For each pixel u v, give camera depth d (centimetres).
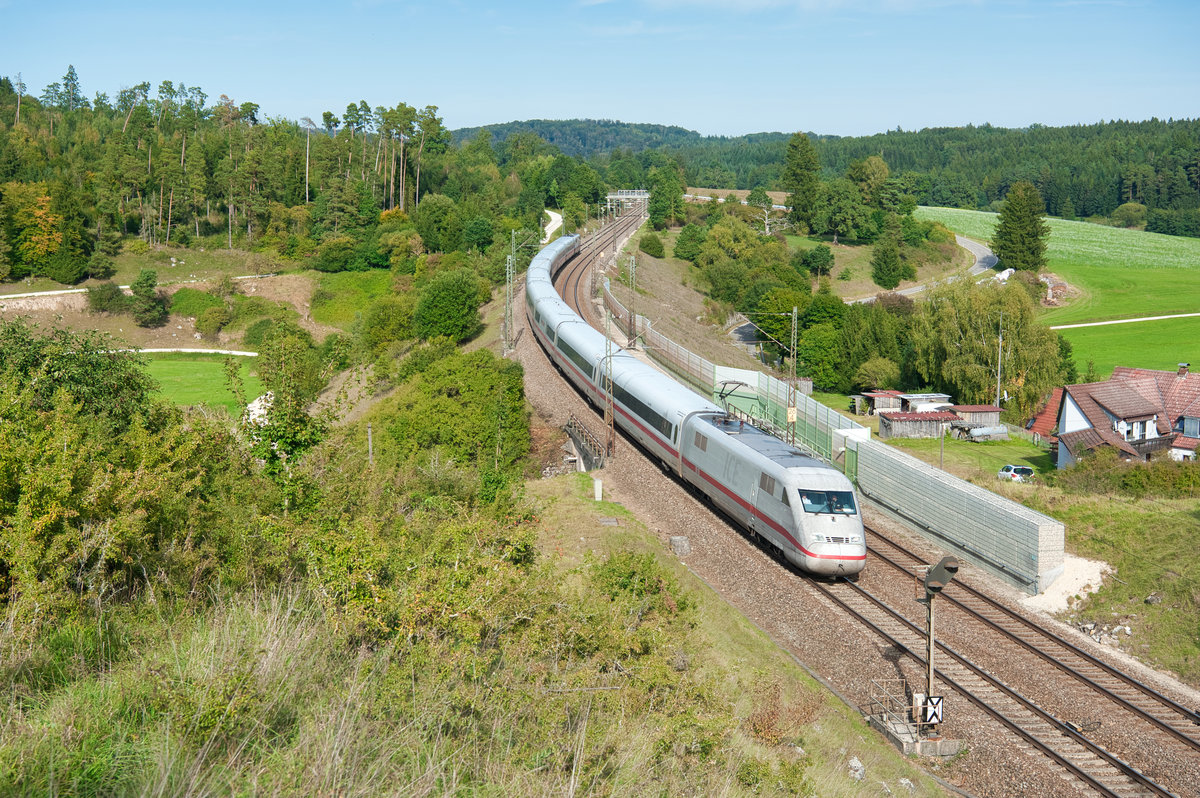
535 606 1452
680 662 1798
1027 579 2847
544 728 1086
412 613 1180
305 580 1349
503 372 5216
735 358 8450
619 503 3544
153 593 1267
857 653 2311
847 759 1716
